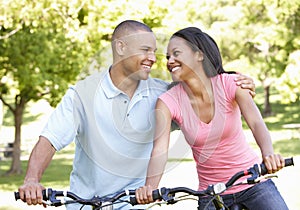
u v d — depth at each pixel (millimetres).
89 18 16219
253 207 4898
